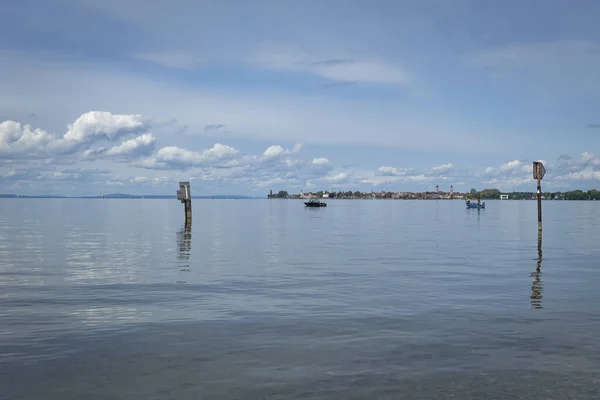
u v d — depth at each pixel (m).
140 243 38.91
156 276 22.44
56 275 22.62
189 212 64.62
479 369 10.05
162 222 71.94
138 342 11.95
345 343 11.88
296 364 10.38
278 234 50.28
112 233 49.53
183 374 9.83
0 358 10.75
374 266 26.00
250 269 24.81
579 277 22.09
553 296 17.66
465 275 22.80
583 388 9.07
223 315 14.77
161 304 16.33
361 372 9.91
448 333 12.73
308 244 39.06
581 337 12.34
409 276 22.53
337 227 64.12
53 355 10.97
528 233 52.28
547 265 26.25
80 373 9.88
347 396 8.76
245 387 9.17
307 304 16.34
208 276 22.47
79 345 11.70
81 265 26.00
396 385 9.23
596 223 74.62
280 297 17.56
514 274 23.03
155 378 9.62
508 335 12.52
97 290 18.89
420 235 49.72
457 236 48.28
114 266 25.67
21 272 23.50
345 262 27.67
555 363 10.40
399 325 13.55
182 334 12.67
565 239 44.03
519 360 10.59
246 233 51.16
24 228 56.34
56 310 15.42
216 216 99.75
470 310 15.40
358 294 18.11
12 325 13.55
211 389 9.09
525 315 14.70
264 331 12.97
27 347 11.55
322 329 13.16
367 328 13.25
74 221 73.31
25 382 9.41
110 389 9.09
